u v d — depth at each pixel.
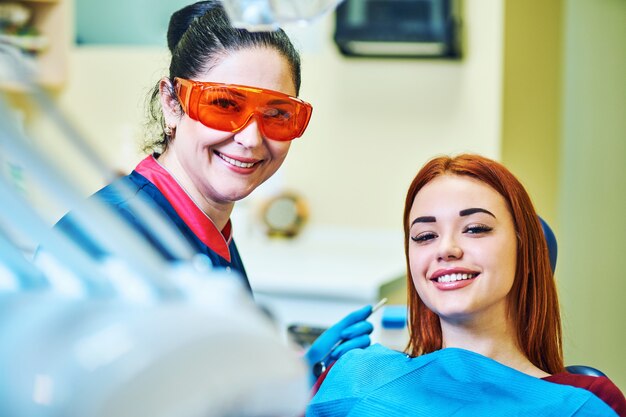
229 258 1.60
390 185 3.90
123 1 4.03
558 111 4.05
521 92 3.80
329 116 3.95
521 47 3.78
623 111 4.36
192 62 1.52
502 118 3.74
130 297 0.43
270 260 3.59
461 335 1.57
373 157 3.91
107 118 4.07
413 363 1.51
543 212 3.98
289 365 0.43
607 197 4.42
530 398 1.40
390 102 3.88
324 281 3.15
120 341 0.39
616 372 4.52
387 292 3.26
